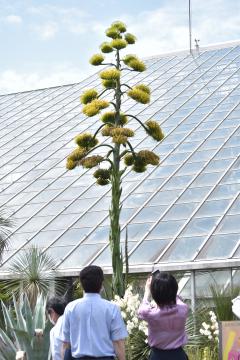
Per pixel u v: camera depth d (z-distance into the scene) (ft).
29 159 135.85
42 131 149.38
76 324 30.40
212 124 125.18
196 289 87.04
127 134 59.11
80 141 60.39
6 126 157.69
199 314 67.51
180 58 165.68
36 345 47.52
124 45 62.03
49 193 118.93
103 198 112.88
